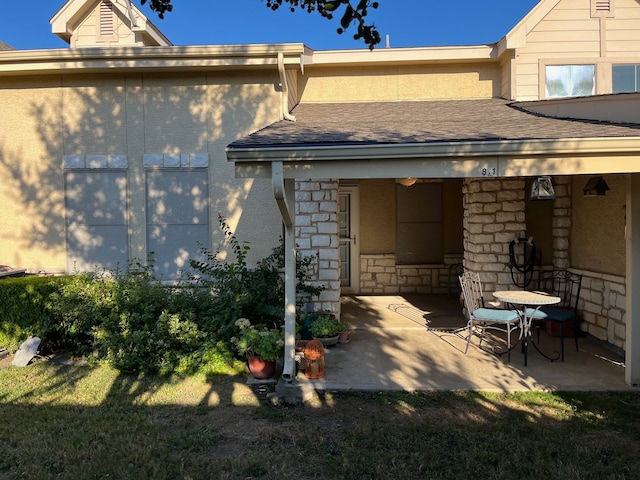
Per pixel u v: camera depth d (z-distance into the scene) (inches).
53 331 247.8
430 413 174.1
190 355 219.3
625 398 185.9
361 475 133.0
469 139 180.1
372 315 333.1
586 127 204.8
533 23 314.8
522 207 292.8
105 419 171.0
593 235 263.4
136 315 223.3
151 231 290.7
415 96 347.9
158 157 289.4
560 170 177.9
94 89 290.5
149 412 177.9
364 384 201.0
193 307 233.1
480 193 297.6
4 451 147.1
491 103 317.4
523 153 175.3
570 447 147.1
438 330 291.4
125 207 291.3
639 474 131.4
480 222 297.9
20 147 292.5
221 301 237.6
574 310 270.8
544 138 175.5
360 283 424.8
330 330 253.0
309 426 164.4
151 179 290.5
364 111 303.4
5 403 185.6
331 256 283.0
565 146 172.7
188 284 260.7
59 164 291.9
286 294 202.8
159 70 284.2
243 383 207.8
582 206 275.6
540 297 233.6
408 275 423.8
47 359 242.4
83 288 240.2
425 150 177.3
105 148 291.6
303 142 183.6
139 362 217.8
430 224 422.9
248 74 289.1
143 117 290.7
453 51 334.0
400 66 347.3
